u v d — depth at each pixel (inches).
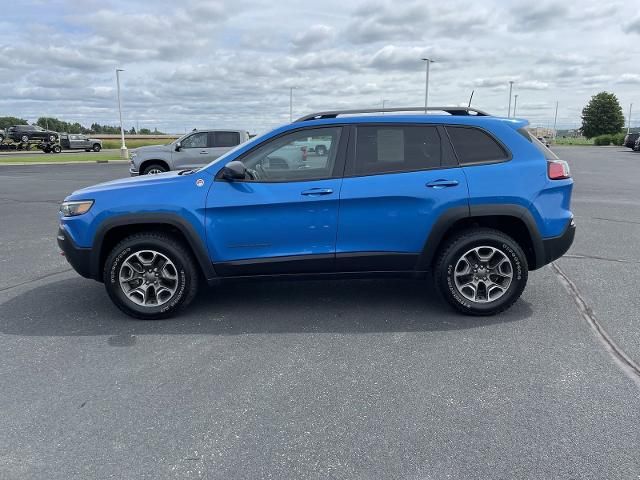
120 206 177.0
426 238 176.7
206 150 601.0
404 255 178.4
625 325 173.6
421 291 213.2
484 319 181.2
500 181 175.3
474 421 118.3
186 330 174.6
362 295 208.8
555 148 2260.1
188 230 175.5
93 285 227.5
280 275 181.2
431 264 182.4
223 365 147.9
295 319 183.3
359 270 180.9
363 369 144.4
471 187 174.7
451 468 102.4
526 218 175.9
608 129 3973.9
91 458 107.1
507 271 179.9
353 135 178.4
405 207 174.9
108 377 141.6
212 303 201.5
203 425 118.3
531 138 182.5
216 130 604.1
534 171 176.9
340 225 175.9
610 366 144.4
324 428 116.3
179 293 182.1
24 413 124.0
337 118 180.2
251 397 130.0
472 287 181.2
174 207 175.5
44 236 332.5
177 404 127.3
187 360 151.6
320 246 178.2
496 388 133.0
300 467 103.4
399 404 125.9
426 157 178.1
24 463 105.7
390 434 113.8
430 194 174.2
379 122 178.9
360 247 178.1
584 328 171.6
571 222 182.5
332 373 142.3
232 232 176.7
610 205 447.5
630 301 196.9
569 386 133.6
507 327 173.5
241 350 157.9
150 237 179.5
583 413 121.1
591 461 104.0
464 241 177.6
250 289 218.2
